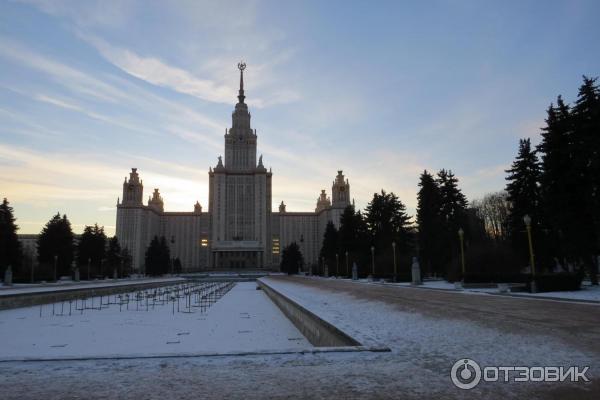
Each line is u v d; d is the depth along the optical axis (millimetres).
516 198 44906
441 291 35125
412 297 29203
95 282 91500
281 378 8594
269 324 32000
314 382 8289
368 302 27609
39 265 88688
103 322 33688
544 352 10641
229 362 10016
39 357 10414
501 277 40250
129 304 50625
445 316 17969
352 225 99562
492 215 97312
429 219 65438
